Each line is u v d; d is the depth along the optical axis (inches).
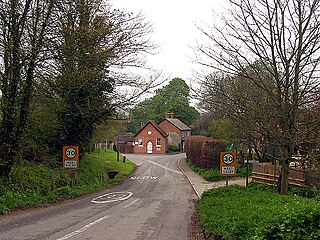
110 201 773.9
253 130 545.6
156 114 3705.7
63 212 585.0
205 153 1555.1
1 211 527.8
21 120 711.7
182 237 421.7
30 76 717.3
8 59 675.4
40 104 919.0
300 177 797.9
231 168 744.3
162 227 484.4
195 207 711.1
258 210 415.2
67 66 797.2
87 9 813.9
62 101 967.0
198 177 1456.7
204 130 2751.0
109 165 1627.7
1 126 685.3
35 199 643.5
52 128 956.0
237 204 519.8
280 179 649.0
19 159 730.8
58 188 804.0
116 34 872.3
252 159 1392.7
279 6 484.7
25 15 671.8
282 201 488.7
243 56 511.8
